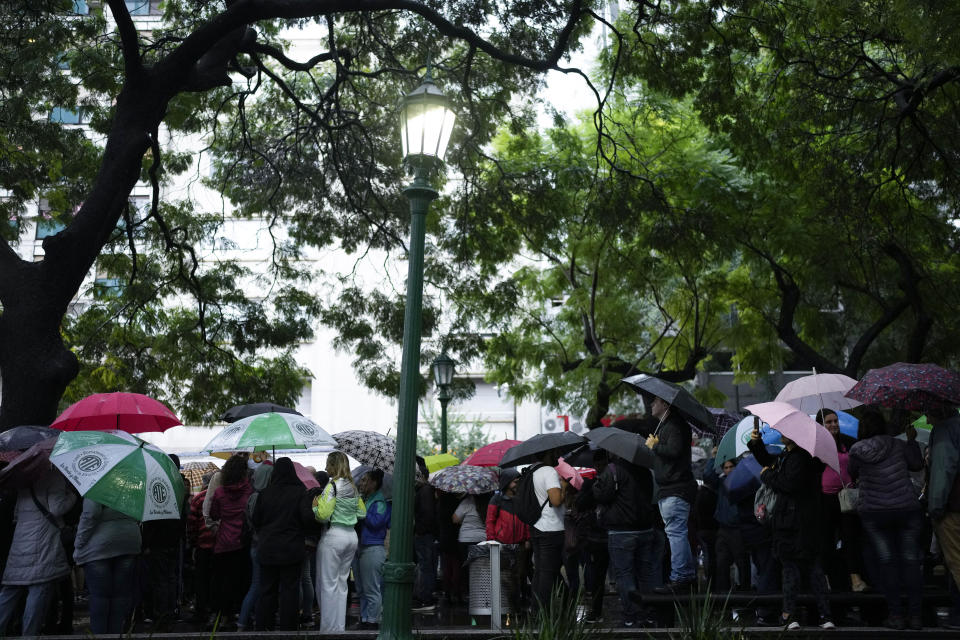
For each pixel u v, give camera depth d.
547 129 20.62
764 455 8.73
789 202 19.34
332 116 17.95
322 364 39.03
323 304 22.42
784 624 8.32
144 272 20.58
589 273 22.88
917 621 8.16
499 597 10.48
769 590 9.91
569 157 20.23
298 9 11.51
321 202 19.42
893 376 8.54
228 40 13.12
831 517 9.82
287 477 9.33
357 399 38.75
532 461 10.01
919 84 13.55
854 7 13.91
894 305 18.89
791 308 19.48
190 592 13.21
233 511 10.51
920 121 15.79
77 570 14.26
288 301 21.02
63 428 10.52
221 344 24.11
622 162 20.39
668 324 21.97
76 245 11.25
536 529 9.30
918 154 15.88
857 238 18.28
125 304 21.00
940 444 8.21
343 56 15.35
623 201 17.31
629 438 9.22
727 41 15.13
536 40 14.72
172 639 7.76
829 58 15.86
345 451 11.26
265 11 11.34
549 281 23.47
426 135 7.93
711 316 22.34
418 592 12.37
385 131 18.56
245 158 19.59
